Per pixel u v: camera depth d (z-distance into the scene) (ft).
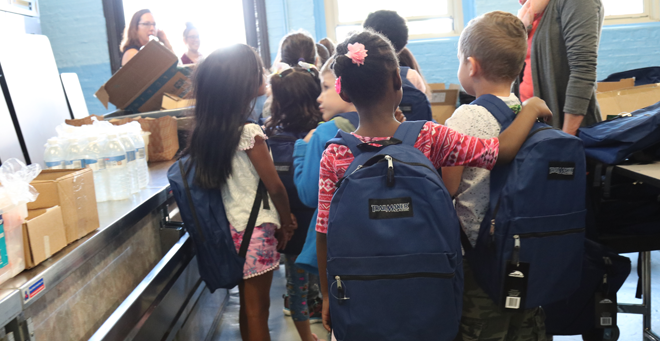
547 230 3.90
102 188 4.98
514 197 3.84
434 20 16.12
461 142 3.77
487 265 4.09
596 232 5.88
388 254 3.24
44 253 3.33
